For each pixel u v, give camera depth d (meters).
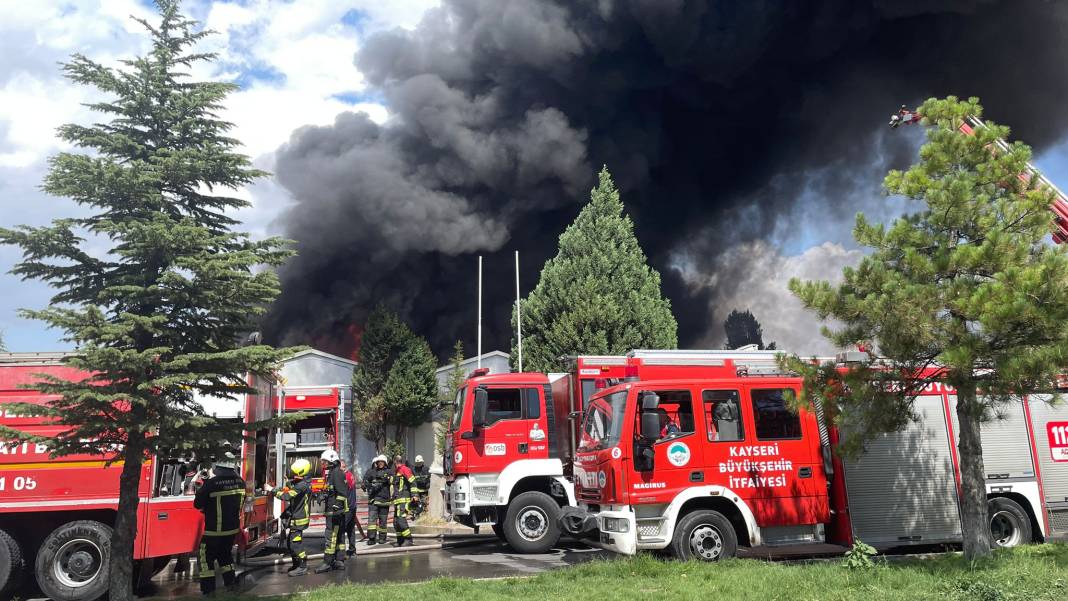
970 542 6.91
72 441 6.27
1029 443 8.84
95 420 6.12
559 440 11.18
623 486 7.76
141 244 6.35
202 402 9.22
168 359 6.46
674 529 7.81
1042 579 5.72
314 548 12.45
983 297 6.01
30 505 8.00
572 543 11.59
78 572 8.03
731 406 8.13
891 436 8.45
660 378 9.27
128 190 6.50
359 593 6.95
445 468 11.73
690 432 8.00
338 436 18.88
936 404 8.64
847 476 8.25
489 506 10.73
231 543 8.16
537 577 7.30
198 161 6.76
